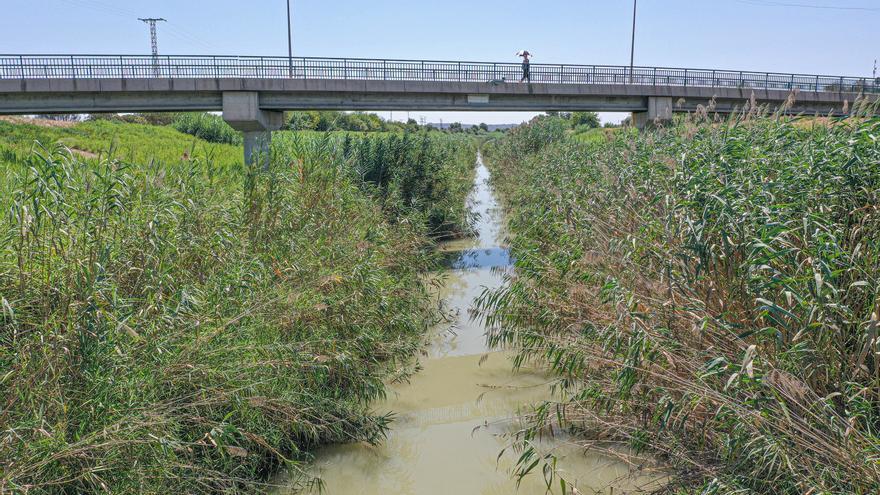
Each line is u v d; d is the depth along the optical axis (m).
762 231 4.55
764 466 3.91
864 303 4.36
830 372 4.11
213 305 5.66
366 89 21.56
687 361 4.75
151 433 4.26
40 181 4.70
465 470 6.12
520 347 9.02
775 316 4.02
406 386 8.15
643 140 10.80
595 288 6.89
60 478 3.77
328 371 6.45
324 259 7.54
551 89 23.38
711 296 4.98
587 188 9.45
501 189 28.44
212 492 4.99
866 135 5.16
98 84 19.05
